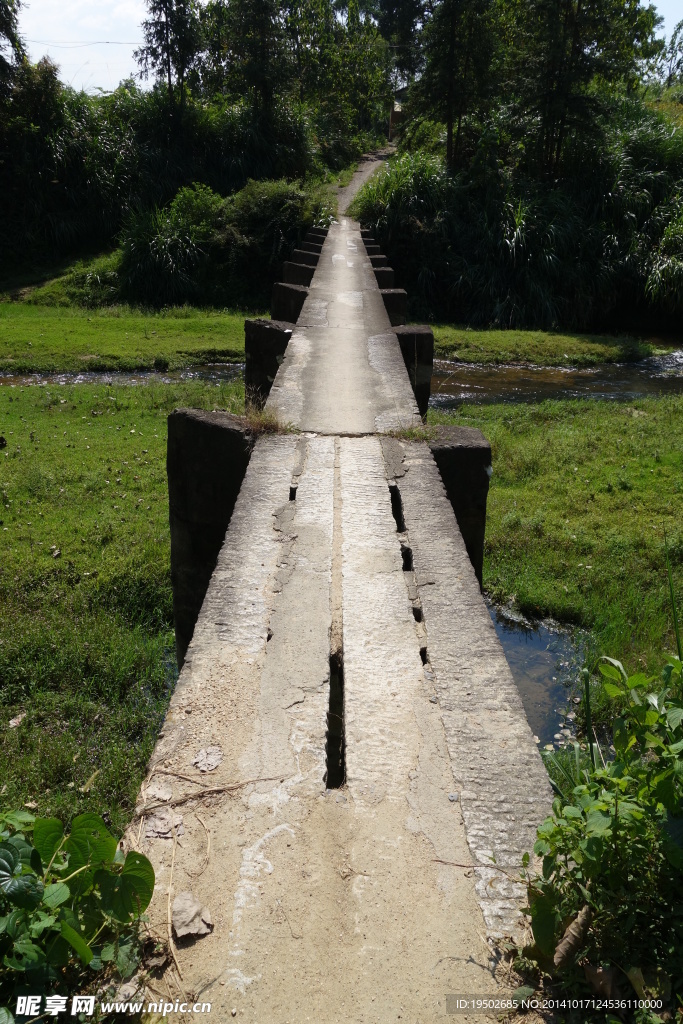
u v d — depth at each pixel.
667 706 2.23
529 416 11.64
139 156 24.84
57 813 4.09
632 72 26.66
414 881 2.12
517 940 1.96
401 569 3.75
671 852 1.87
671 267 19.44
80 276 21.16
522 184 21.98
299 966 1.90
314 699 2.81
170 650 6.04
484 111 24.09
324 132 33.66
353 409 6.14
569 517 8.12
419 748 2.59
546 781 2.46
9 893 1.75
